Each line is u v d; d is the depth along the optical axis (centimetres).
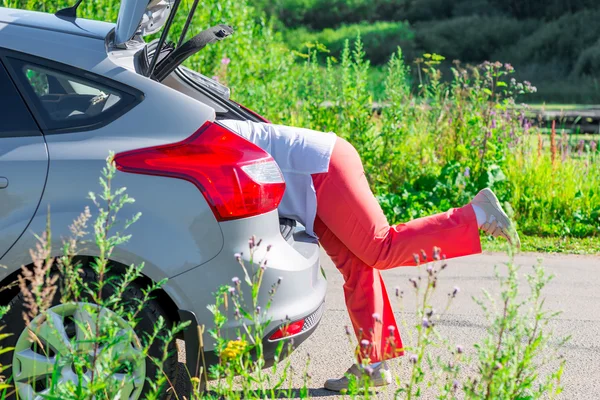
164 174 362
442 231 432
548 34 4578
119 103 373
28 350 365
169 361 369
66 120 370
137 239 357
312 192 426
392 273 709
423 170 964
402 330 559
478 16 5088
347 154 438
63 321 364
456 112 993
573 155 1052
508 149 998
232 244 366
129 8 387
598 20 4591
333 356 509
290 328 379
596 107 2475
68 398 294
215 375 319
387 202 896
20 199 357
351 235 432
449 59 4806
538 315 311
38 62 375
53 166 360
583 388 465
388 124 969
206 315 364
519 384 316
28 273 309
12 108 370
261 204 372
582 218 906
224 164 367
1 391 364
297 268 382
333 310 604
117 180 360
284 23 5453
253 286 329
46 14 416
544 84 4019
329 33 5100
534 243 843
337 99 1016
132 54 402
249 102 1059
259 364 323
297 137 434
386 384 434
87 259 365
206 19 1066
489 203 436
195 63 1062
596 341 546
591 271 741
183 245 361
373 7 5481
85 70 375
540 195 938
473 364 493
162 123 371
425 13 5388
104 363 305
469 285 678
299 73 1273
